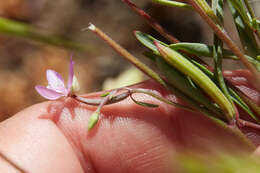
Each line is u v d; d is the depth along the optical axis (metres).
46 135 0.14
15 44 0.32
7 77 0.31
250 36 0.13
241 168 0.09
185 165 0.10
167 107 0.14
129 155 0.14
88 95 0.14
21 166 0.13
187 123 0.14
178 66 0.12
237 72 0.14
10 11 0.33
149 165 0.14
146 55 0.13
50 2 0.33
